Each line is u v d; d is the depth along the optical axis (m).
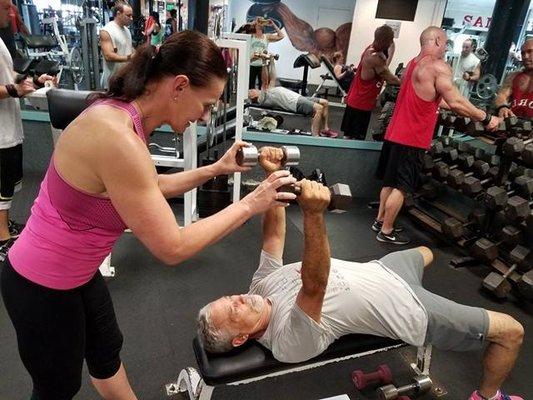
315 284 1.04
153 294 2.13
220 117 2.97
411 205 3.31
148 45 0.85
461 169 2.99
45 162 3.50
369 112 3.63
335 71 4.46
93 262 0.94
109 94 0.86
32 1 4.80
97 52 3.75
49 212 0.88
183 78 0.81
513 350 1.40
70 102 1.84
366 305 1.27
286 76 7.73
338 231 3.11
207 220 0.85
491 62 4.61
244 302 1.21
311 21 7.60
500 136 2.55
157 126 0.90
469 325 1.34
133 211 0.78
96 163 0.77
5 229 2.23
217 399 1.56
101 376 1.22
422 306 1.33
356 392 1.64
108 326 1.15
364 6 5.62
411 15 5.61
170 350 1.77
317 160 3.65
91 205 0.85
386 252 2.84
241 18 7.69
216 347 1.18
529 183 2.26
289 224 3.12
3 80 1.98
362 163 3.68
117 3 3.55
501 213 2.64
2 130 2.06
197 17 2.57
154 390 1.57
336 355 1.27
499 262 2.53
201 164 3.02
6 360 1.65
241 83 2.62
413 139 2.71
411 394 1.61
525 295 2.17
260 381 1.66
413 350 1.87
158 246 0.80
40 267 0.90
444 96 2.52
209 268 2.41
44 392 1.04
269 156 1.23
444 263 2.72
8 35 3.20
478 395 1.52
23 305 0.92
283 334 1.14
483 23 6.21
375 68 3.40
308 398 1.59
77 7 4.92
